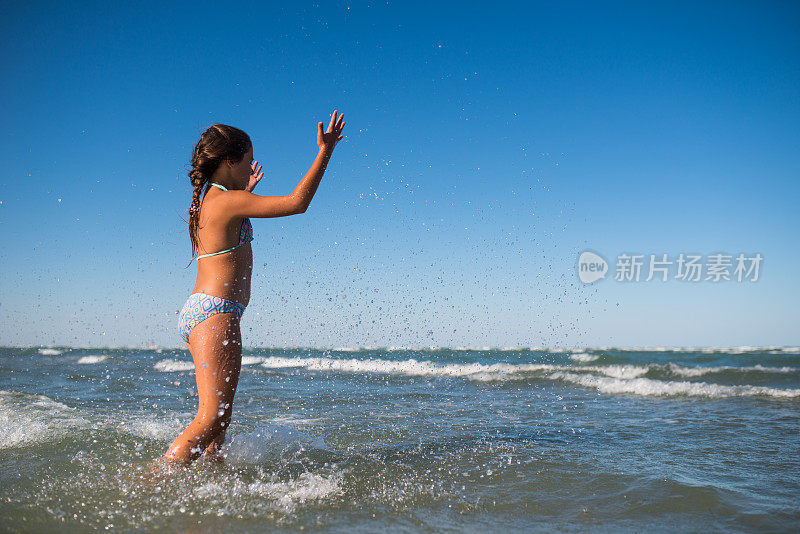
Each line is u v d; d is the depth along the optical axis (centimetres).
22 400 462
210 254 233
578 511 189
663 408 506
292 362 1288
